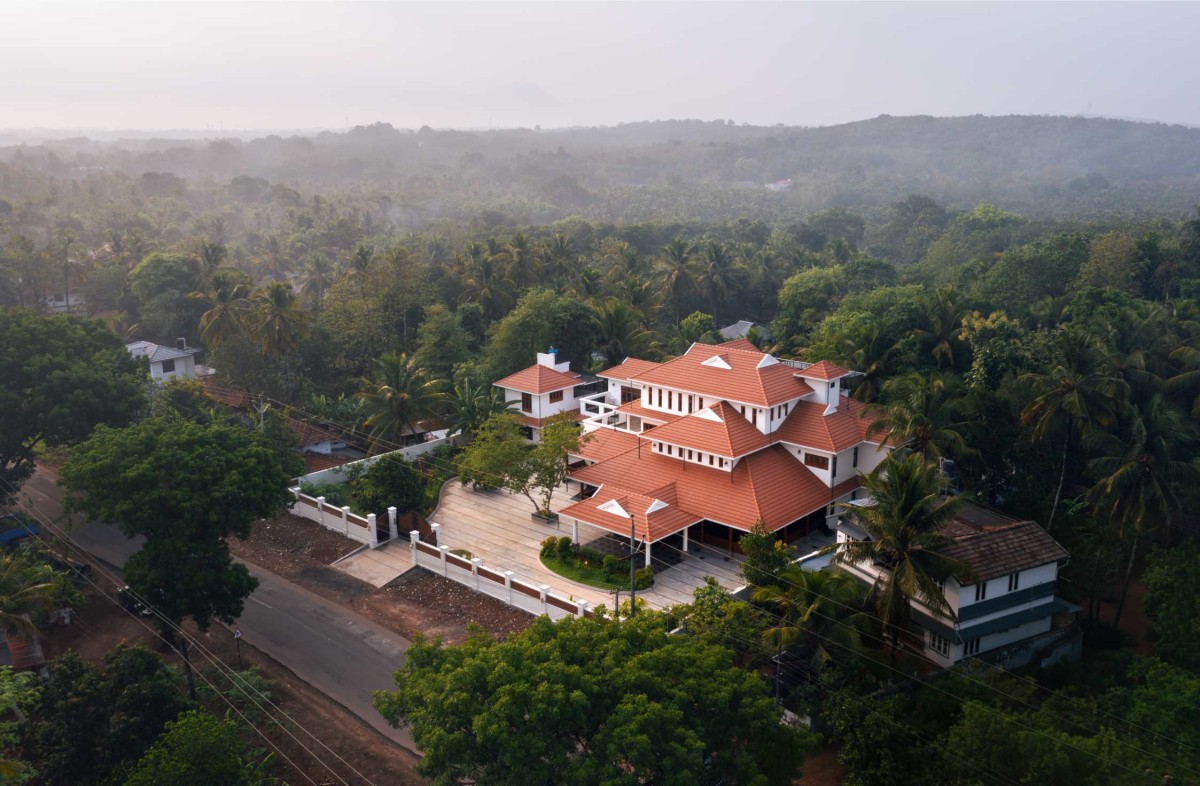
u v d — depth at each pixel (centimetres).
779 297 8756
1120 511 3841
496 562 4366
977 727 2594
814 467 4569
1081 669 3484
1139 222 12069
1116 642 3831
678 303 9838
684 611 3281
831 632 3119
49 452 5841
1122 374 4762
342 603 4053
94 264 10000
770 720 2273
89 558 4519
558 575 4181
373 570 4366
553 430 4881
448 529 4788
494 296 8288
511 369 6712
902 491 3247
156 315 8619
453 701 2164
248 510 3731
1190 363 4931
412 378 5844
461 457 5212
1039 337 5462
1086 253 7762
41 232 12244
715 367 4934
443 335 7138
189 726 2370
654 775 2086
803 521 4453
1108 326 5197
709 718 2281
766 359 4831
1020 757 2500
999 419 4806
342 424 6550
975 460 4797
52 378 4634
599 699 2223
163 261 8869
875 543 3331
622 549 4403
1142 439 3809
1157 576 3434
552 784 2145
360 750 3050
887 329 5822
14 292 9450
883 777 2697
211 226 14250
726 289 10019
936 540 3234
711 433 4522
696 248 12206
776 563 3528
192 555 3494
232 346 7112
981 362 5116
